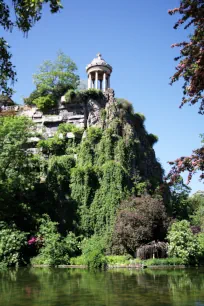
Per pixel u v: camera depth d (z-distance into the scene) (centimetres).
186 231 3784
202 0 662
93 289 1738
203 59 667
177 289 1730
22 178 4091
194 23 690
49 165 4838
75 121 5441
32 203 4522
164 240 3938
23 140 4303
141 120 5906
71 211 4525
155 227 3872
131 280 2152
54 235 3909
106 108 5366
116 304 1312
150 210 3866
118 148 4888
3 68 935
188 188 5756
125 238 3744
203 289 1725
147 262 3497
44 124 5509
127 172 4716
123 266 3356
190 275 2491
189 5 674
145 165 5244
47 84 5853
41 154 5156
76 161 4981
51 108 5616
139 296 1508
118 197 4466
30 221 4209
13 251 3559
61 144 5159
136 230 3706
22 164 4247
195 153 705
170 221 3959
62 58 6134
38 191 4647
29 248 3909
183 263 3578
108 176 4606
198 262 3688
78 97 5481
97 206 4503
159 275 2497
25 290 1709
